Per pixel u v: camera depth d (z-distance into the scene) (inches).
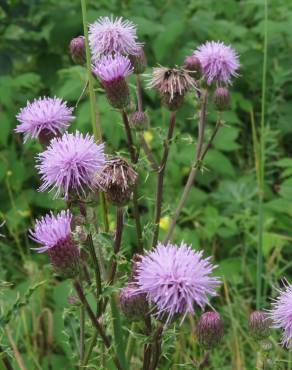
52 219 6.4
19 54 16.0
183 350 9.3
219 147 14.2
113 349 6.7
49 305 11.4
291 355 9.2
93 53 8.5
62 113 7.7
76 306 6.8
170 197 13.0
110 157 6.7
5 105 13.9
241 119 16.8
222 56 8.7
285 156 15.7
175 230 11.9
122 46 8.4
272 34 16.2
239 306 10.8
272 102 15.2
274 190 14.7
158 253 5.8
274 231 13.0
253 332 7.1
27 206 13.0
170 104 7.7
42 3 17.9
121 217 6.7
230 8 18.3
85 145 6.5
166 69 7.7
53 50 17.0
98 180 6.5
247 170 15.0
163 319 6.0
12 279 11.8
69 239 6.3
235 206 13.2
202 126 8.5
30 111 7.6
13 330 10.1
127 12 16.7
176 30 15.5
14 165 13.5
